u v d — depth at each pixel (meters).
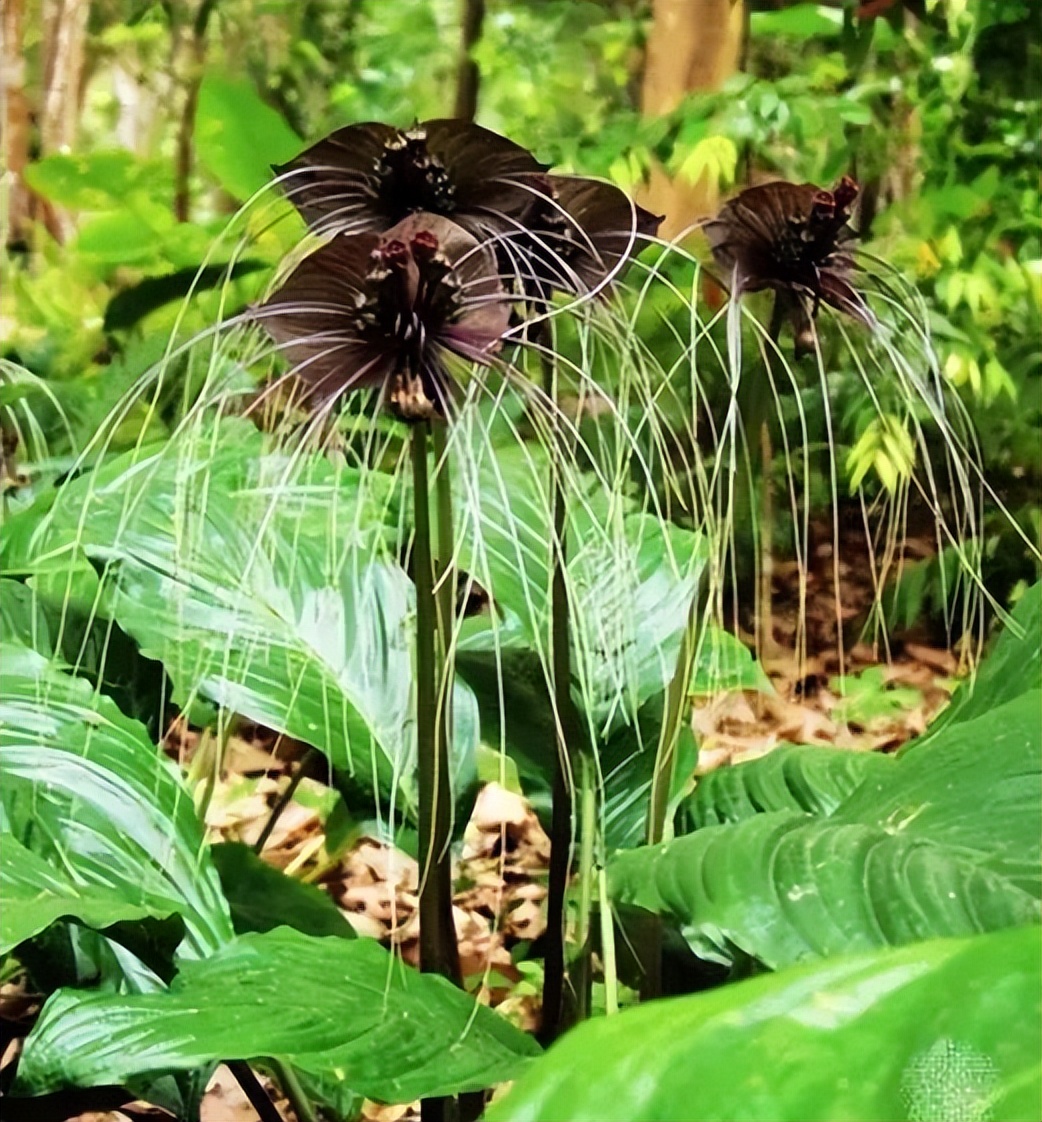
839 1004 0.54
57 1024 1.01
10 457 1.96
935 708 2.10
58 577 1.49
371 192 1.11
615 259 1.17
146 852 1.26
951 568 2.17
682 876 1.08
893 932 0.99
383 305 0.98
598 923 1.36
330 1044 1.00
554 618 1.22
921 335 1.19
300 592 1.42
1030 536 2.41
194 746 1.95
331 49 2.57
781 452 1.87
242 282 1.95
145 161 2.44
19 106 2.46
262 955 1.09
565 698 1.23
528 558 1.39
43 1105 1.23
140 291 2.21
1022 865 1.04
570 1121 0.55
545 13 2.53
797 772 1.44
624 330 1.22
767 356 1.21
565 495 1.12
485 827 2.08
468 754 1.40
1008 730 1.19
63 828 1.25
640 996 1.38
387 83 2.58
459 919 1.88
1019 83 2.58
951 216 2.60
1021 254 2.61
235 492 1.34
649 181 2.45
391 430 1.15
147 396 1.91
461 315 1.01
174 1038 0.99
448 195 1.10
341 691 1.38
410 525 1.38
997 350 2.57
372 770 1.36
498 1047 1.04
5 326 2.37
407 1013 1.04
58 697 1.34
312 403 1.05
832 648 2.19
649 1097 0.55
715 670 1.39
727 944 1.11
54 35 2.47
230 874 1.52
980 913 1.00
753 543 1.61
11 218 2.46
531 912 1.89
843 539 2.19
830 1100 0.51
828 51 2.60
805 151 2.51
